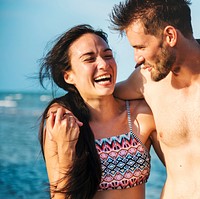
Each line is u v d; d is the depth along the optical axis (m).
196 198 3.58
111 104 4.04
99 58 3.88
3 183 11.75
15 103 51.12
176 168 3.71
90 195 3.90
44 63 4.18
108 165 3.92
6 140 20.52
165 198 3.81
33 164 14.39
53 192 3.87
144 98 4.07
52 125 3.79
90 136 3.93
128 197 3.94
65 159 3.78
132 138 3.99
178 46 3.51
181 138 3.66
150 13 3.49
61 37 4.04
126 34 3.61
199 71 3.60
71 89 4.11
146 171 4.00
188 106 3.62
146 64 3.59
